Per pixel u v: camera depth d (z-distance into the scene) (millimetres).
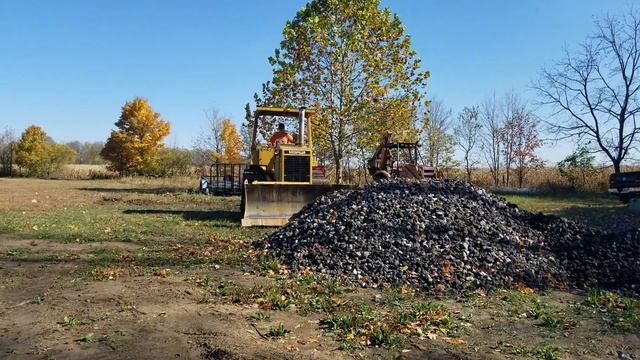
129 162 46062
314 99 24016
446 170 35875
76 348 4629
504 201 10898
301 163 13625
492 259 7914
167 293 6426
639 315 6086
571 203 21312
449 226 8805
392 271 7523
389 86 23938
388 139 21516
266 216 12719
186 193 25391
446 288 7066
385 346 4891
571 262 8242
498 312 6145
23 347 4645
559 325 5668
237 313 5746
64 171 50656
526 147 34000
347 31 23297
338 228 8828
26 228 11875
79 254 8867
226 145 42375
